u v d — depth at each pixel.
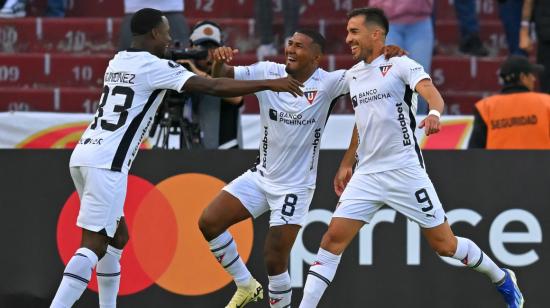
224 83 23.52
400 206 23.73
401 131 23.59
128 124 23.94
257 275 26.92
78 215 25.64
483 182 26.84
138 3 34.00
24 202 26.67
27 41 42.25
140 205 26.88
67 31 42.34
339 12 43.81
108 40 42.41
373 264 26.77
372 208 23.95
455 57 41.03
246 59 40.00
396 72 23.47
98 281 25.03
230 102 30.25
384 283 26.77
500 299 26.75
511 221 26.78
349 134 34.38
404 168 23.56
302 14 43.78
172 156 26.95
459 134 34.38
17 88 40.22
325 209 26.92
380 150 23.67
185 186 26.92
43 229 26.67
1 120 34.09
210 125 30.16
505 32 39.94
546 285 26.72
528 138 29.97
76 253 23.69
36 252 26.66
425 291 26.75
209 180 26.95
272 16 41.59
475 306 26.77
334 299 26.75
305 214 25.03
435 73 40.97
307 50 24.41
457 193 26.86
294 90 23.17
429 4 37.03
